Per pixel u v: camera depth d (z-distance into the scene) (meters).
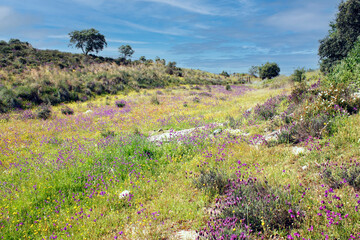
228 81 66.06
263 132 8.77
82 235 4.20
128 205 5.23
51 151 10.27
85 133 13.74
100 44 66.19
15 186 6.54
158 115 18.05
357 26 21.23
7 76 27.42
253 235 3.49
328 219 3.36
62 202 5.53
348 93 8.21
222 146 7.79
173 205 4.75
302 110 8.39
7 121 17.12
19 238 4.32
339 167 4.58
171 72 54.34
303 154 5.86
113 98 28.22
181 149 8.30
